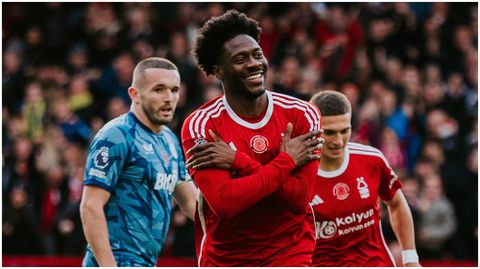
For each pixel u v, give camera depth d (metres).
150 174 6.66
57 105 15.50
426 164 12.43
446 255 12.13
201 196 5.95
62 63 17.75
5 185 13.72
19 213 12.44
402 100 14.52
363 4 16.64
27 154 14.29
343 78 15.46
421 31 16.45
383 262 6.86
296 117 5.79
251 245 5.82
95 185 6.46
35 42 18.23
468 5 16.80
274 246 5.81
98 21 17.86
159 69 6.71
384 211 11.31
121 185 6.61
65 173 13.27
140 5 17.66
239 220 5.79
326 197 6.69
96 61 17.20
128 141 6.60
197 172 5.61
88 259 6.74
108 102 15.60
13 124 15.83
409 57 16.17
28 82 17.20
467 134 14.31
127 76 15.73
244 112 5.71
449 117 14.52
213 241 5.93
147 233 6.65
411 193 12.09
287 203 5.61
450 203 12.23
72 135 15.01
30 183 13.43
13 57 17.58
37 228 12.47
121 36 17.09
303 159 5.59
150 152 6.69
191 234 11.50
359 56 15.77
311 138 5.70
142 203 6.63
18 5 18.72
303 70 15.38
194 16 17.11
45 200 12.92
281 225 5.80
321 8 17.12
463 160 13.70
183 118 13.95
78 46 17.86
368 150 6.81
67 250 11.66
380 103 14.30
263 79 5.61
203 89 14.51
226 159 5.54
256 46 5.60
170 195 6.84
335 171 6.69
